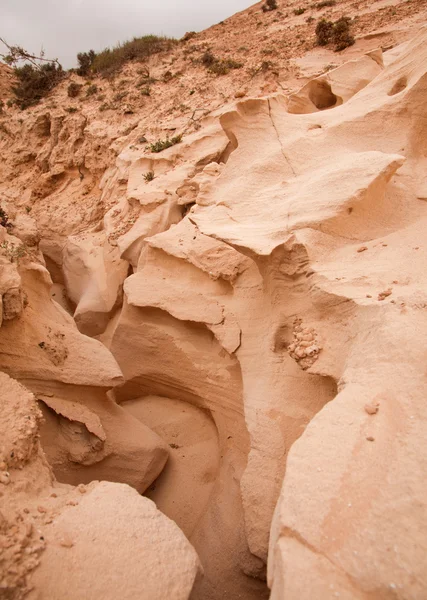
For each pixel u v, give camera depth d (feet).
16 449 11.61
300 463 8.82
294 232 18.28
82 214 53.52
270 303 20.29
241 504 18.61
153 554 9.54
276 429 17.22
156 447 22.24
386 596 6.60
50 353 20.48
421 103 22.80
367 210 19.22
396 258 16.31
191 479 22.99
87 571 9.01
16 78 93.30
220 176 29.07
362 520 7.56
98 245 45.14
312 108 36.24
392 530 7.28
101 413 21.44
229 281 23.98
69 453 19.69
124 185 49.11
